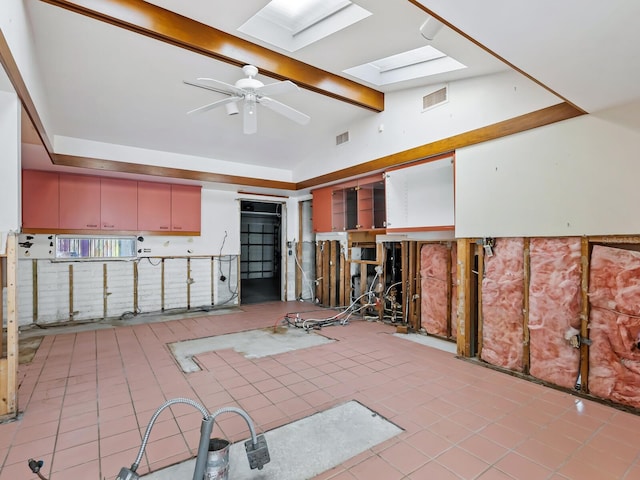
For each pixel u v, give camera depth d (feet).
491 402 8.79
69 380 10.25
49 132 12.80
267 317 18.93
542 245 9.94
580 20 4.93
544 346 9.91
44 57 9.86
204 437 5.18
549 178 9.61
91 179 17.11
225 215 22.06
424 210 14.17
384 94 14.43
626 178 8.20
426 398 9.00
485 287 11.45
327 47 10.02
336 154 17.56
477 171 11.42
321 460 6.48
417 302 15.65
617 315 8.52
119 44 9.55
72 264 17.58
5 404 8.06
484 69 10.53
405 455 6.63
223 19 8.93
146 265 19.54
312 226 22.52
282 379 10.26
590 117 8.78
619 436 7.30
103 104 12.75
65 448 6.89
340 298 20.71
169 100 12.87
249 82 9.27
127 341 14.29
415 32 8.75
